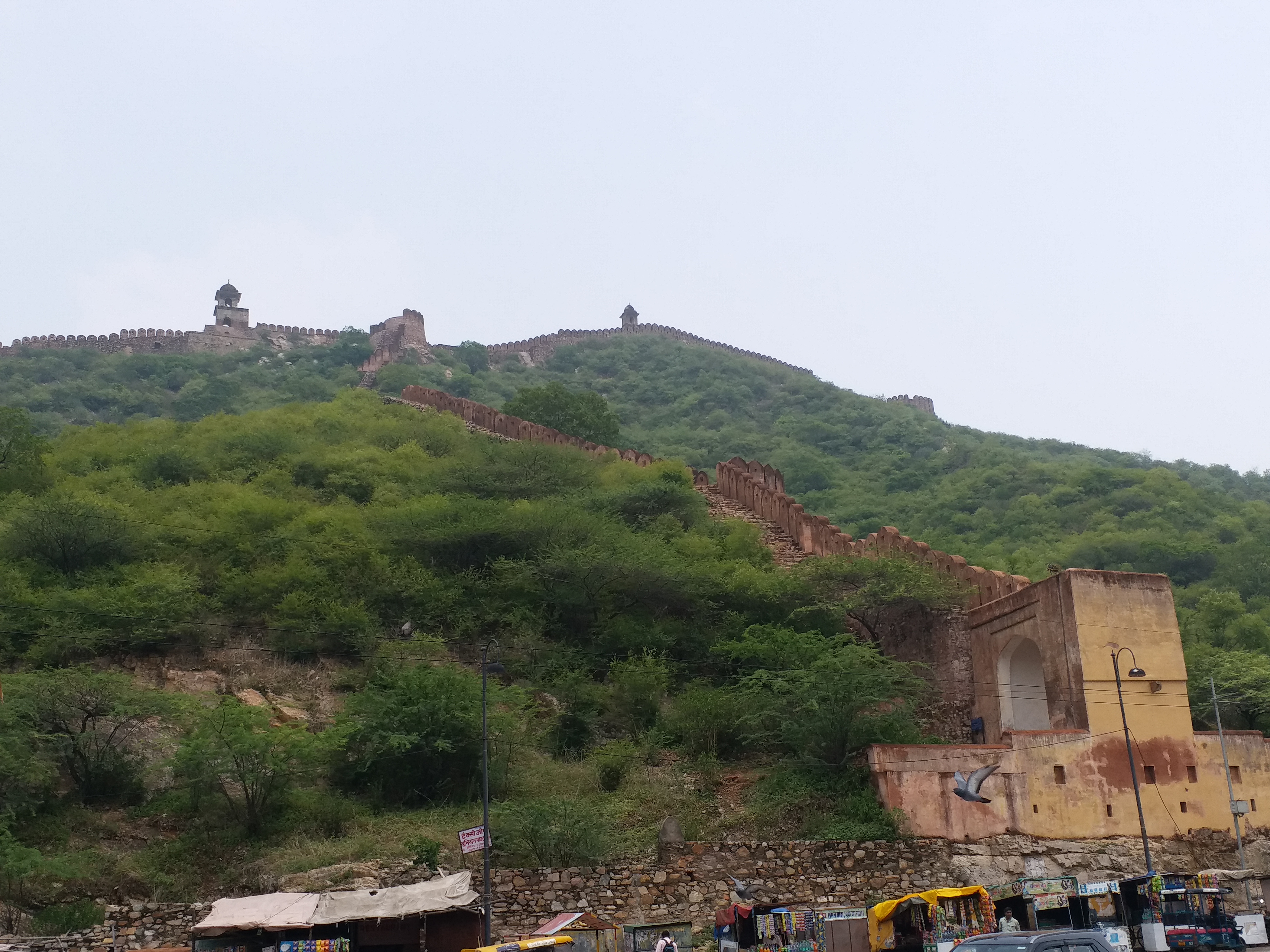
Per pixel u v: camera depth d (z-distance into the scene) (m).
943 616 39.59
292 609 38.84
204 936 22.77
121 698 29.94
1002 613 37.16
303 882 25.69
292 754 28.98
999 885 27.86
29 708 29.09
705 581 42.84
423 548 45.03
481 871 26.39
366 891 24.17
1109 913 25.84
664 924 24.00
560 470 59.16
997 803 31.12
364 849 27.30
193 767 28.41
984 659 37.88
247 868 26.81
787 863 28.52
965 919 24.53
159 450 56.19
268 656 37.62
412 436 66.38
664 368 151.25
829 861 28.86
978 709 37.72
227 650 37.59
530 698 36.72
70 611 36.22
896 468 114.31
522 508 47.28
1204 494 89.62
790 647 36.53
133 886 25.97
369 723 30.97
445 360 143.62
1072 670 33.78
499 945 21.91
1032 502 89.75
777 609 42.38
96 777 29.56
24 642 35.66
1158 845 32.38
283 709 34.41
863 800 30.41
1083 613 34.03
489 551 45.25
